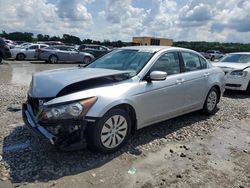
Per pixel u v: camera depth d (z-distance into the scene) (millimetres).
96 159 4121
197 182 3691
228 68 9930
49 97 3953
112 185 3506
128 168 3938
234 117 6820
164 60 5270
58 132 3799
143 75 4766
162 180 3684
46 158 4074
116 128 4273
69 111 3781
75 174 3699
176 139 5125
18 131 5047
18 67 17688
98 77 4219
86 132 3990
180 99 5461
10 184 3408
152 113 4867
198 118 6457
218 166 4180
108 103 4062
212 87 6520
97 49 27734
